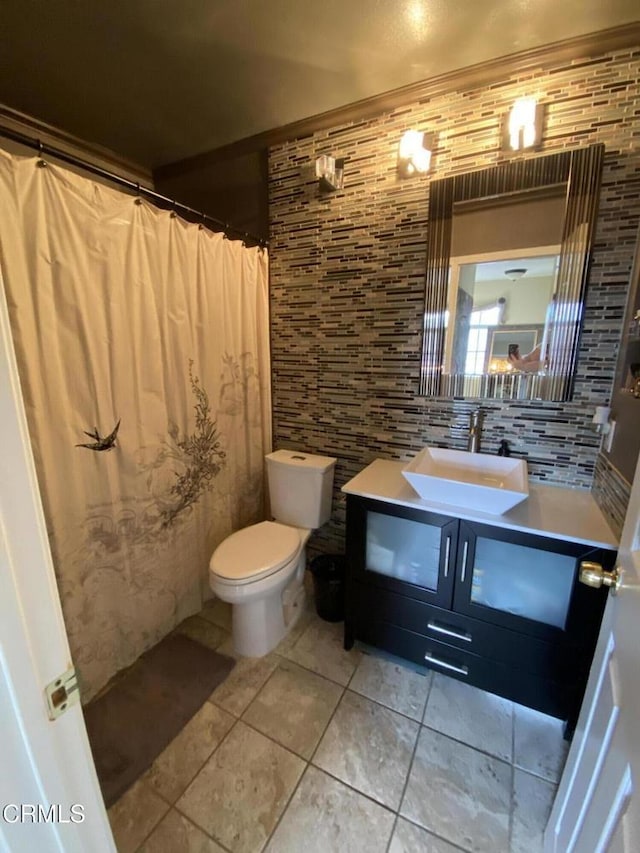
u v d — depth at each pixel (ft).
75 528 4.25
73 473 4.17
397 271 5.50
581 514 4.20
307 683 4.90
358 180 5.56
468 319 5.13
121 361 4.49
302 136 5.84
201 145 6.42
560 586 4.00
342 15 3.80
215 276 5.67
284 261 6.40
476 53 4.30
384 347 5.80
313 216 5.99
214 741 4.18
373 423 6.12
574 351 4.59
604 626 2.69
